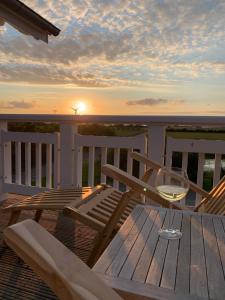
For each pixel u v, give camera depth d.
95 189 2.30
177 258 0.87
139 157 2.21
